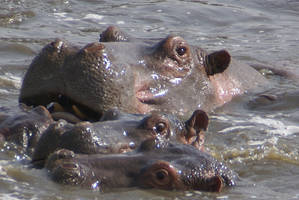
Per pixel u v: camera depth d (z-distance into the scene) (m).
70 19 61.19
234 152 29.58
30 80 31.38
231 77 38.41
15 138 27.69
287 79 42.44
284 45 55.53
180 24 62.34
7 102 35.16
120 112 27.69
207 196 23.27
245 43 56.03
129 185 23.12
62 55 31.11
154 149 24.36
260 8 69.81
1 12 60.34
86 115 31.45
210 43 55.38
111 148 24.53
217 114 35.31
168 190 23.28
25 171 24.30
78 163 23.25
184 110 34.19
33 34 54.44
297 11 69.69
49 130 24.91
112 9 65.44
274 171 27.33
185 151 24.47
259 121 34.66
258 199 23.44
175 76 34.72
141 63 33.59
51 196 22.25
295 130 33.47
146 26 60.69
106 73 31.00
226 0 71.62
